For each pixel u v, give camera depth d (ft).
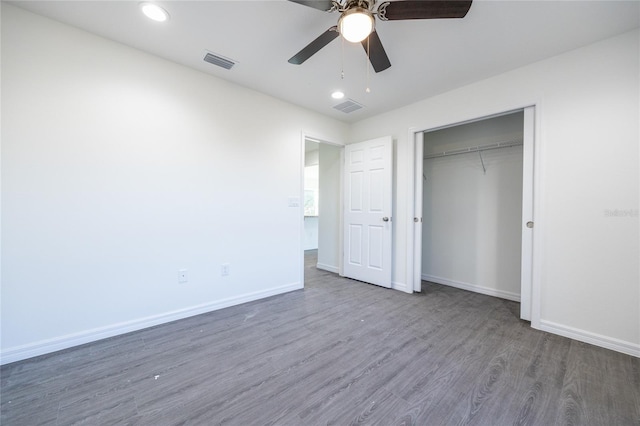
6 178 5.79
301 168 11.21
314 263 16.47
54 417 4.36
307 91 9.77
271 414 4.45
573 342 6.89
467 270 11.52
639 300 6.29
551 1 5.43
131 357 6.11
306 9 5.79
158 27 6.44
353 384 5.22
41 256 6.16
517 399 4.82
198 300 8.54
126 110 7.19
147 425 4.21
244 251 9.57
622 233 6.49
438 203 12.59
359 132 12.89
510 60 7.63
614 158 6.58
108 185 6.96
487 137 11.02
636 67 6.31
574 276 7.11
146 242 7.56
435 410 4.55
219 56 7.64
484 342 6.85
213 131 8.77
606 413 4.50
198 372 5.57
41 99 6.11
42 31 6.11
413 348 6.55
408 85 9.23
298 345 6.68
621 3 5.46
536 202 7.67
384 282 11.49
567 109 7.21
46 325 6.23
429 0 4.42
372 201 11.92
